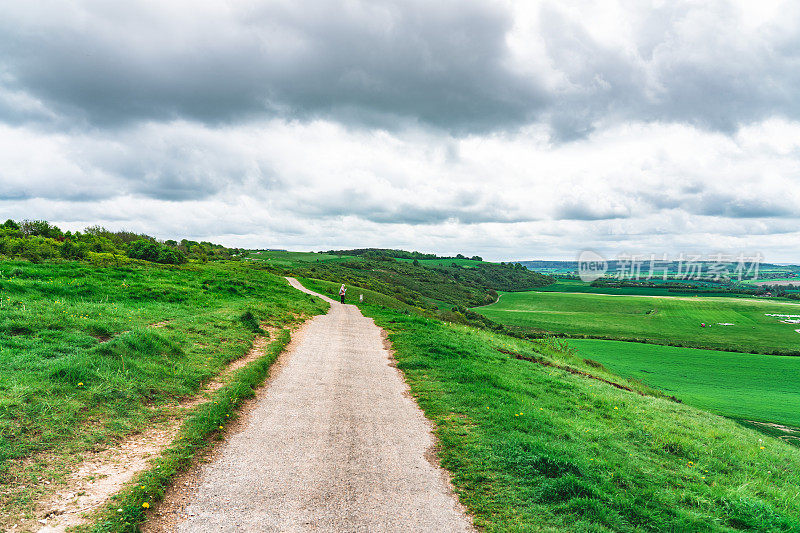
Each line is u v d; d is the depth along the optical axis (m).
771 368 59.47
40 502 5.78
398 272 189.75
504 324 106.44
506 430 10.18
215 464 7.57
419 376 14.85
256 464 7.68
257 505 6.37
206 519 5.93
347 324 26.09
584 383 19.08
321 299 40.44
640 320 115.50
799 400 41.94
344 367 15.42
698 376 52.31
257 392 11.84
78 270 25.67
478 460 8.43
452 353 18.84
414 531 6.04
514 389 14.34
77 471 6.68
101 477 6.63
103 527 5.41
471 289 184.75
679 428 13.27
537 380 16.97
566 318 117.31
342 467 7.83
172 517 5.92
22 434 7.14
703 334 97.25
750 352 75.31
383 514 6.41
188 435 8.30
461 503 6.96
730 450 11.91
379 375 14.70
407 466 8.09
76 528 5.35
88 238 62.56
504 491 7.38
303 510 6.33
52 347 10.98
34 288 18.31
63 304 16.19
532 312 128.00
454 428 10.12
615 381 29.81
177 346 13.59
